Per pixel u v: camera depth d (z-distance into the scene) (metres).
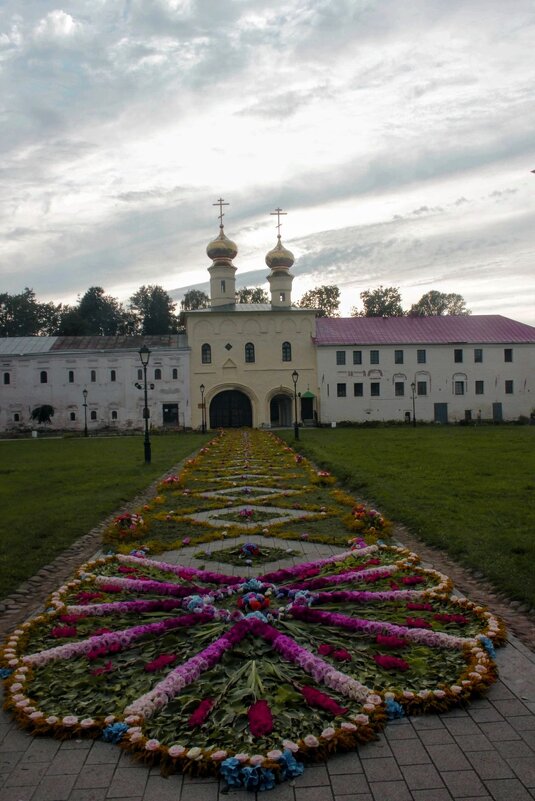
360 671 7.08
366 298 116.00
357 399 69.19
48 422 68.25
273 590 9.64
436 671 7.07
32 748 5.95
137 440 51.31
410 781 5.36
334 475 24.14
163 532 14.70
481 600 9.84
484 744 5.86
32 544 13.68
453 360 70.00
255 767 5.36
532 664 7.44
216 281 73.31
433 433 50.91
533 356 70.94
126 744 5.80
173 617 8.94
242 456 33.22
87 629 8.55
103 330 126.69
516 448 34.47
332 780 5.39
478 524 14.41
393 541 13.54
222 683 6.89
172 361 68.38
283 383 68.94
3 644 8.22
